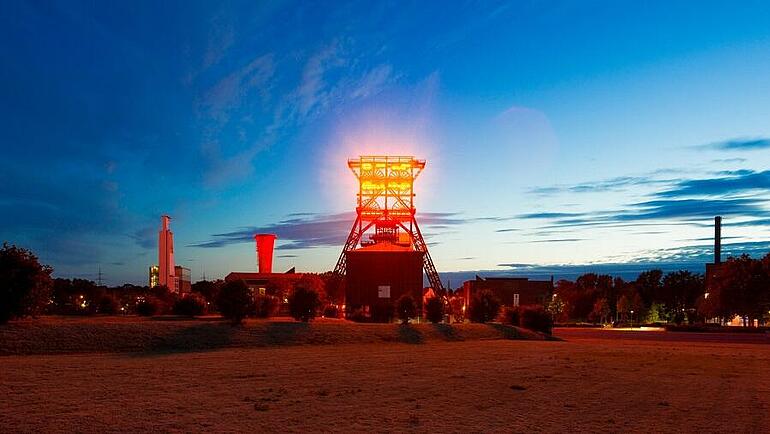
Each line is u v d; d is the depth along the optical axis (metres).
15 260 31.56
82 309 56.06
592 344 43.94
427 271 86.00
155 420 14.05
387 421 14.28
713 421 14.93
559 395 18.50
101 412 14.88
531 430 13.64
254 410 15.38
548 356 31.64
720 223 121.00
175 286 106.44
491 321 54.22
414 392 18.58
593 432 13.59
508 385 20.41
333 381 20.77
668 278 128.38
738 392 19.81
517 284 108.00
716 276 80.00
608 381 21.97
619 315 118.94
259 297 49.78
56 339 29.61
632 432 13.65
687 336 59.72
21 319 33.31
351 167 91.88
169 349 31.14
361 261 66.56
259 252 103.25
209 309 64.44
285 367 24.67
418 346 37.38
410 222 91.19
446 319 64.44
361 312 54.44
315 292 44.09
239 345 33.53
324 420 14.28
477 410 15.84
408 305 48.78
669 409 16.47
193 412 15.02
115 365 24.41
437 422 14.27
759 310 74.44
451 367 25.56
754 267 74.44
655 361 30.02
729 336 60.00
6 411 14.89
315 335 37.50
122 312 60.31
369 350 33.66
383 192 91.81
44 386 18.84
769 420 15.12
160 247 98.25
